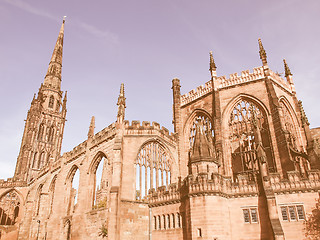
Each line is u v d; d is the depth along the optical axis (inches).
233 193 1705.2
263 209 1611.7
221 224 1572.3
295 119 2498.8
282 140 2054.6
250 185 1697.8
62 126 5162.4
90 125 2630.4
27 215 3447.3
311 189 1556.3
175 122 2733.8
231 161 2271.2
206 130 2561.5
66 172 2758.4
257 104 2332.7
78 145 2699.3
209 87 2613.2
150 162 2234.3
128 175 2043.6
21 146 4847.4
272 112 2201.0
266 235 1556.3
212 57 2669.8
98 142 2349.9
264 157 1715.1
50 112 5132.9
